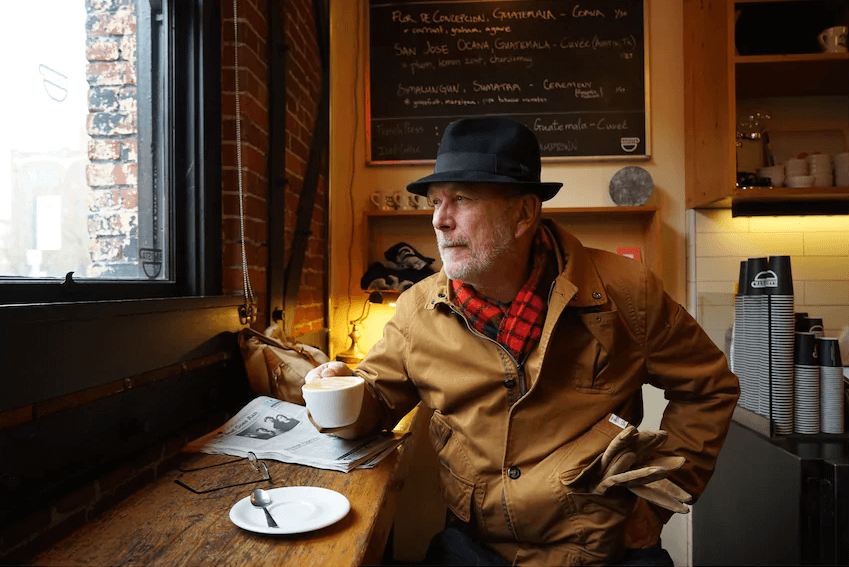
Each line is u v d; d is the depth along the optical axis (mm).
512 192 1043
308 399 1020
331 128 2695
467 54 2637
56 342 863
